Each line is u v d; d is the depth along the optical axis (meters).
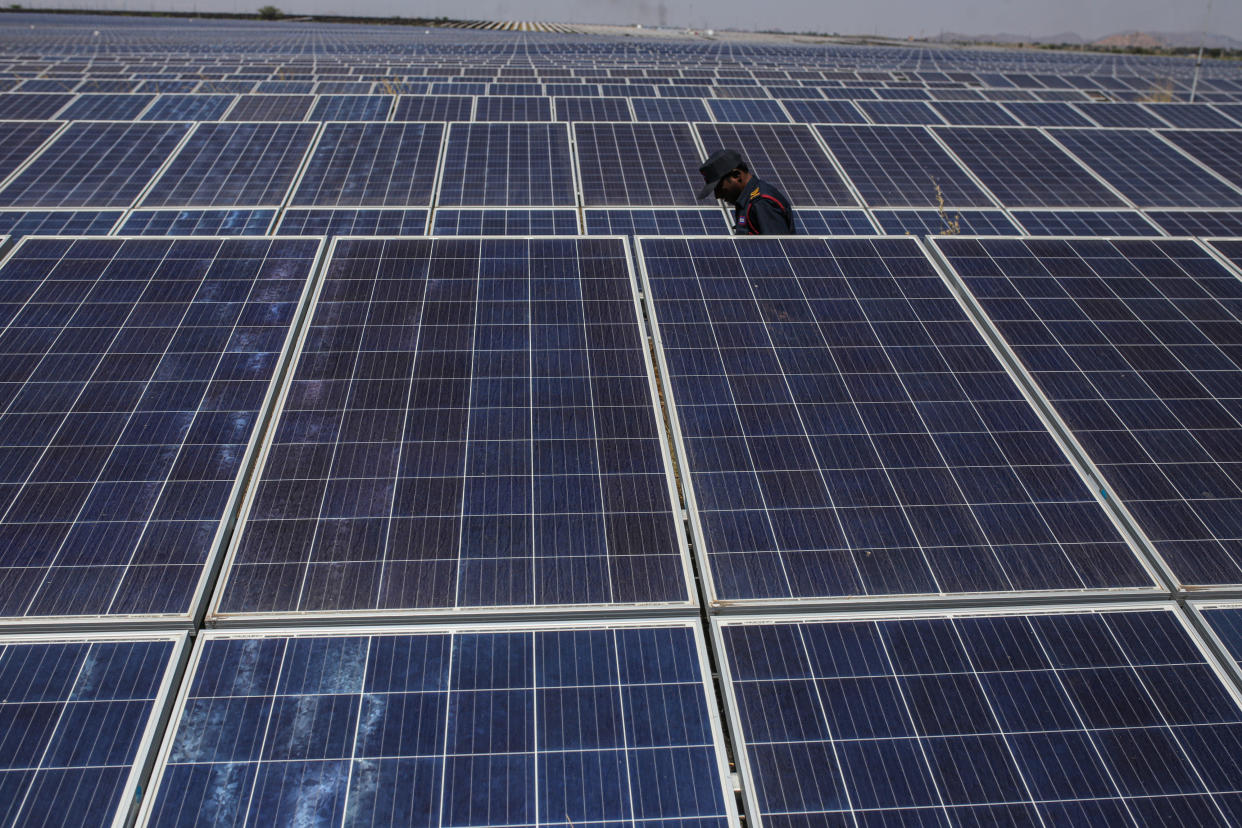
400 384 7.49
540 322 8.21
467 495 6.59
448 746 5.12
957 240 9.44
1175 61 88.19
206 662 5.42
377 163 18.77
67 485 6.46
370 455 6.85
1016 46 150.50
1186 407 7.60
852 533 6.45
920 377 7.84
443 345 7.90
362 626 5.68
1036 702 5.48
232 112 24.44
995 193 18.73
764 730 5.27
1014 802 5.02
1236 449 7.24
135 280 8.40
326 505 6.44
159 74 45.47
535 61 61.84
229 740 5.07
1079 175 19.59
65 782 4.80
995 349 8.18
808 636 5.77
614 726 5.26
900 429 7.32
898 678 5.56
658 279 8.81
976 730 5.32
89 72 46.66
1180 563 6.33
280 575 5.95
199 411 7.12
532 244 9.15
